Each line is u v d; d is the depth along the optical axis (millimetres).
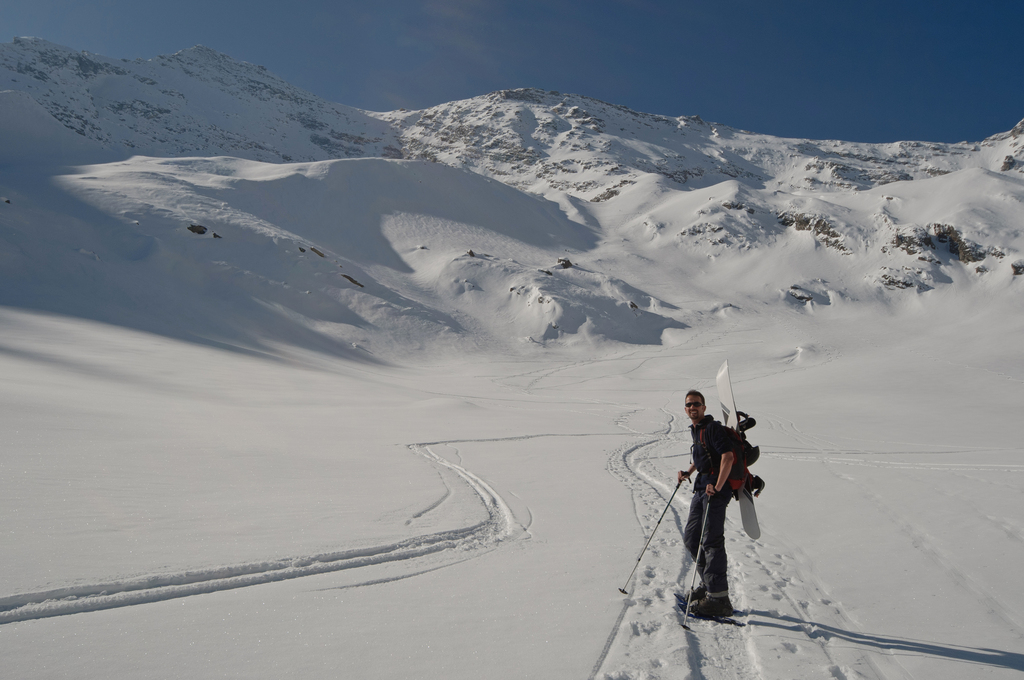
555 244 96812
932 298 77500
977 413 25797
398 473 7949
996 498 6430
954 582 4148
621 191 148375
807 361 53812
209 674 2455
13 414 8445
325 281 58406
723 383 4043
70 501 4781
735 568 4516
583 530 5488
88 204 55594
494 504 6449
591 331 63219
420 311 60594
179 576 3463
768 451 13242
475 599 3562
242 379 21688
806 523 5926
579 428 17312
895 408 27859
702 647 3178
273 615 3121
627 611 3518
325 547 4320
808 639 3270
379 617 3195
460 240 84938
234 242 57375
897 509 6254
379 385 28688
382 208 87438
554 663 2777
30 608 2891
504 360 54719
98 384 14297
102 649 2609
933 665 2977
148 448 7648
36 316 28859
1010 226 85812
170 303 42844
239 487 6102
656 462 10812
